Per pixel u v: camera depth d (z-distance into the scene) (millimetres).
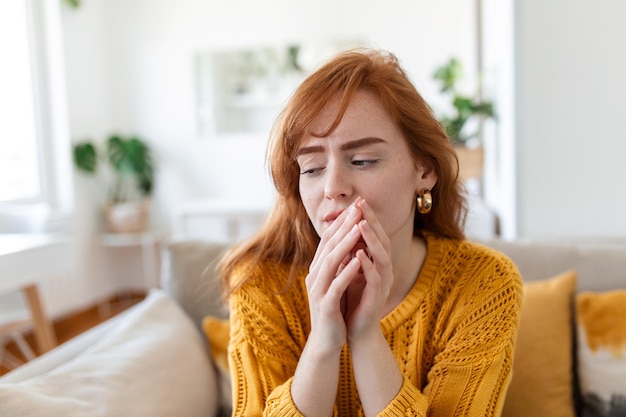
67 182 3801
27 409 903
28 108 3629
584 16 1923
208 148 4395
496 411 807
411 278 917
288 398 778
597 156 1950
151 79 4406
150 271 4391
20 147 3541
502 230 2475
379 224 753
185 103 4383
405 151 816
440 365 833
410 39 4082
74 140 3910
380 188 779
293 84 4246
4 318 2189
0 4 3395
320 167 805
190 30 4324
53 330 3621
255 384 865
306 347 787
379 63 835
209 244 1510
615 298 1279
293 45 4215
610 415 1208
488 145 3143
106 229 4250
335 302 735
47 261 2035
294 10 4191
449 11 4020
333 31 4160
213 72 4340
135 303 4262
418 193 890
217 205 3900
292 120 797
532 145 1997
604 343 1246
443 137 870
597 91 1933
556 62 1953
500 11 2459
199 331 1431
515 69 1994
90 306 4070
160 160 4465
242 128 4367
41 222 2619
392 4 4086
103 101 4316
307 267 954
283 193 907
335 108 780
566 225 1989
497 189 2688
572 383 1287
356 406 911
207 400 1251
